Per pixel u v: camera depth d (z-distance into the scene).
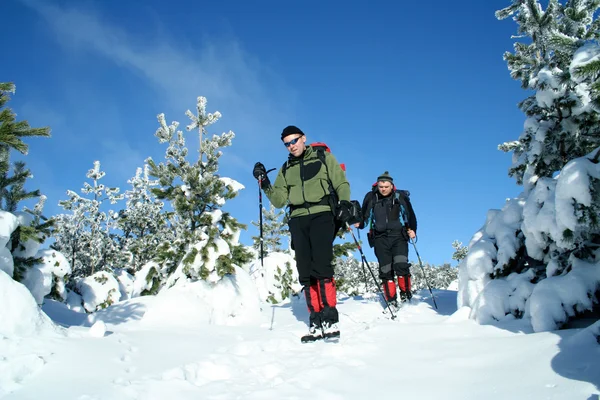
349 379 2.43
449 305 5.79
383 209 6.14
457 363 2.64
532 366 2.32
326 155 4.10
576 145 4.62
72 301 10.35
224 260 5.43
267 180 4.16
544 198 3.74
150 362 2.72
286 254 9.87
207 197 6.50
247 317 5.31
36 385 2.15
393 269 6.06
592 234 3.46
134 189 19.62
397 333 3.69
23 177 4.76
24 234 3.95
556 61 4.77
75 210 18.08
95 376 2.33
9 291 2.81
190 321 4.69
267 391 2.20
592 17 5.84
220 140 7.07
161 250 6.54
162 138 6.87
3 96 3.65
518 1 6.57
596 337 2.39
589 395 1.83
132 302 5.46
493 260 4.44
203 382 2.45
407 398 2.13
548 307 3.19
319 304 3.84
